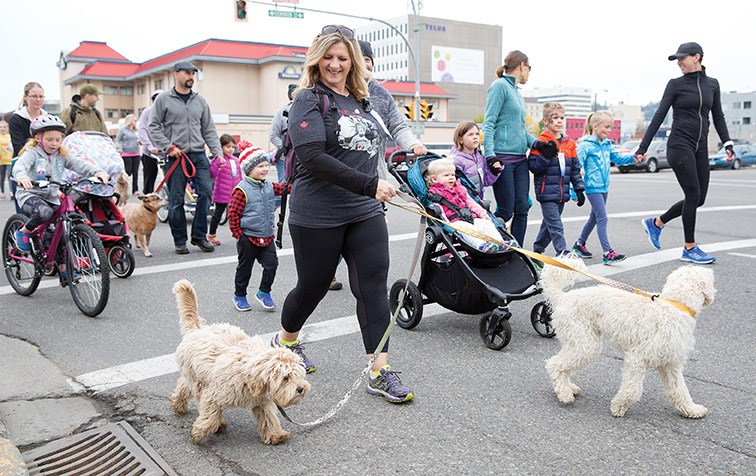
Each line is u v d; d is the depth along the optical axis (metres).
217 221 9.72
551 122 7.77
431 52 127.94
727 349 5.12
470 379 4.57
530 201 7.82
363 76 4.29
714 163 35.97
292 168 4.26
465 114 131.62
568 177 7.85
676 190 18.86
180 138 8.91
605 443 3.62
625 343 3.87
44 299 6.77
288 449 3.57
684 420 3.91
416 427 3.83
